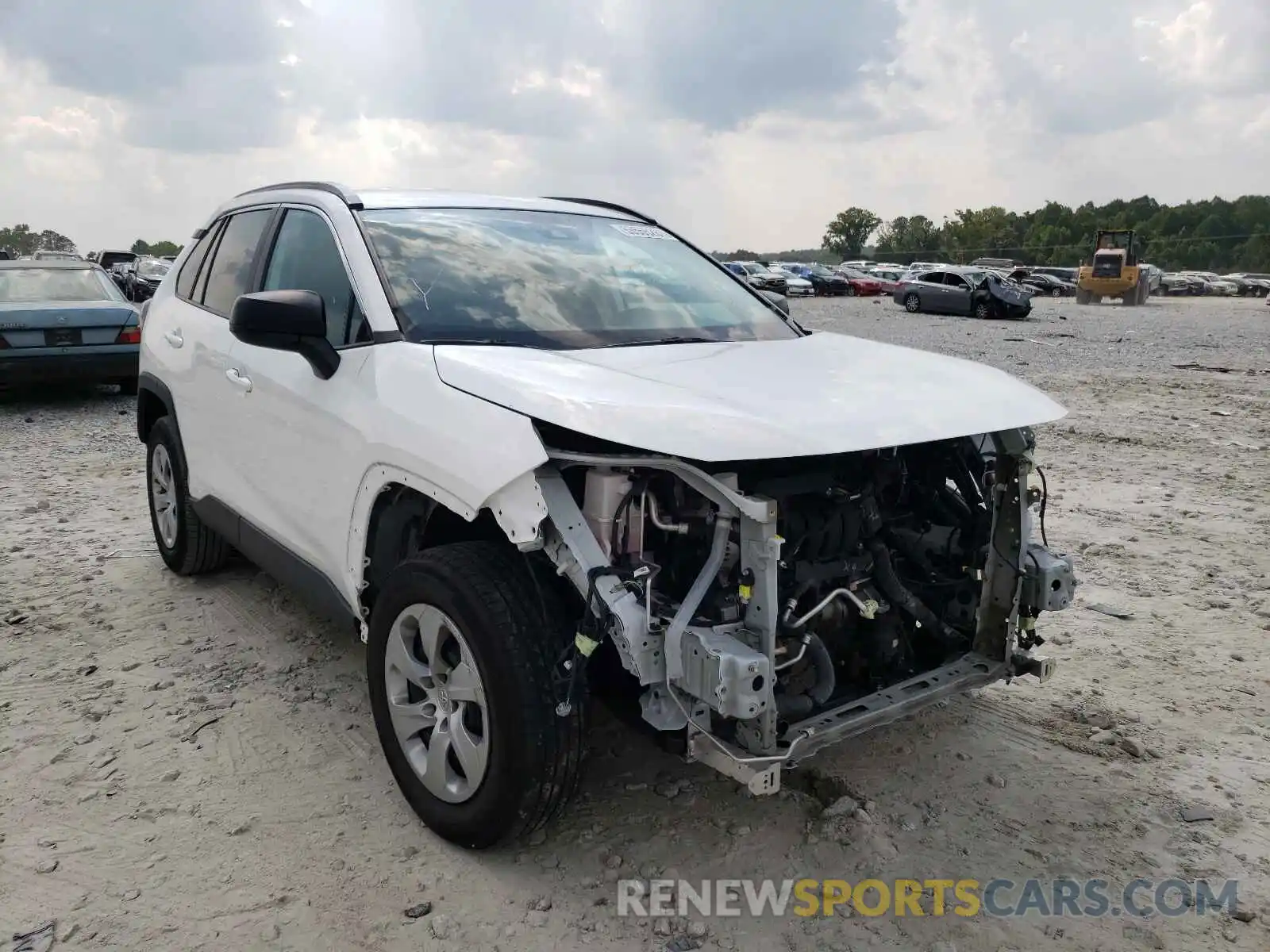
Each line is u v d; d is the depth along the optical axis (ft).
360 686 13.20
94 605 15.94
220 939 8.55
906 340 71.10
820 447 8.30
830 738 9.06
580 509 8.94
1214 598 16.90
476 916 8.88
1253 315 113.70
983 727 12.46
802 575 9.72
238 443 13.43
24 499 22.58
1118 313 119.85
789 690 9.70
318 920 8.79
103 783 10.87
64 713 12.41
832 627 10.09
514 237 12.82
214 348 14.11
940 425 9.13
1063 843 10.11
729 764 8.45
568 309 11.64
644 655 8.36
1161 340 71.61
